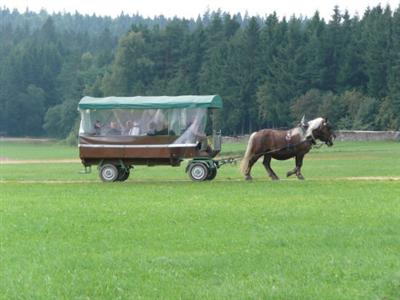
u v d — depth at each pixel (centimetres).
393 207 2681
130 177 4769
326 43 14912
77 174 5250
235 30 17475
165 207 2758
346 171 5203
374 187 3450
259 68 15475
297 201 2895
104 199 3088
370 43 14462
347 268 1694
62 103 19738
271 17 15962
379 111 13538
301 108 14175
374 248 1909
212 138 4106
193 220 2417
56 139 17862
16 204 2961
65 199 3119
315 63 14838
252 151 3947
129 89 16612
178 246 1975
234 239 2059
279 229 2211
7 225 2370
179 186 3631
